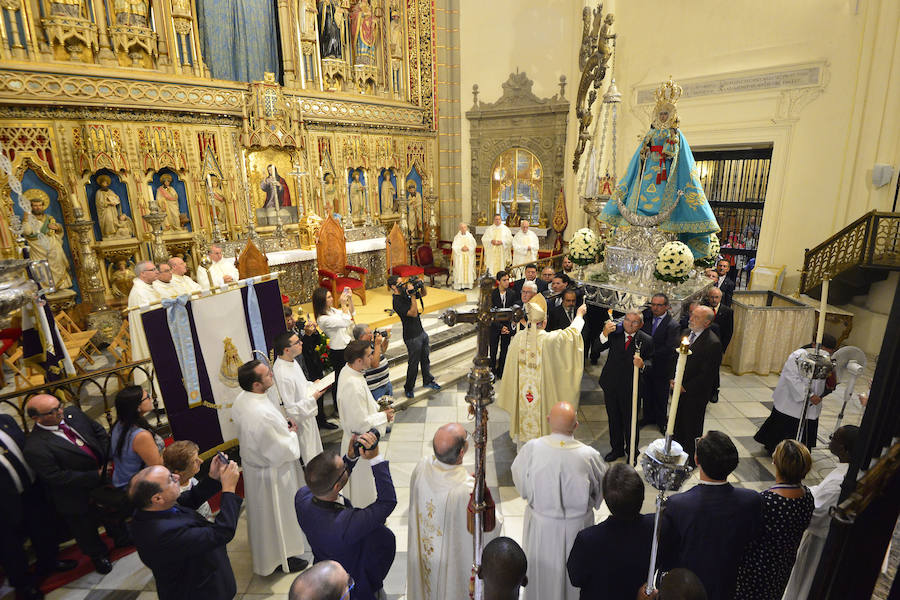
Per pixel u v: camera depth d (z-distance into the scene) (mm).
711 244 7035
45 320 4977
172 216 8766
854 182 8633
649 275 6883
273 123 9641
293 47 10211
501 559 2113
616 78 11266
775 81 9234
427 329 8445
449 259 12641
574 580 2465
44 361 5078
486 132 12852
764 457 5348
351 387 4121
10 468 3500
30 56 7230
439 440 2764
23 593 3629
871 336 8633
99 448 3949
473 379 1797
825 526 2824
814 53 8789
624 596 2387
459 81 12789
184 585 2738
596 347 5355
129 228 8273
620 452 5219
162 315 4141
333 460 2605
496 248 11375
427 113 12758
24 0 7121
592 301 7332
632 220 6918
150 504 2584
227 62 9398
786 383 5098
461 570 2857
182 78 8641
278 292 4820
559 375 5133
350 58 11359
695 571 2416
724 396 6836
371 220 11547
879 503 1153
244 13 9422
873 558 1206
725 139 9977
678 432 5234
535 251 11148
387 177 12203
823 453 5367
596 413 6371
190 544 2627
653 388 5684
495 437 5875
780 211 9547
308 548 4145
